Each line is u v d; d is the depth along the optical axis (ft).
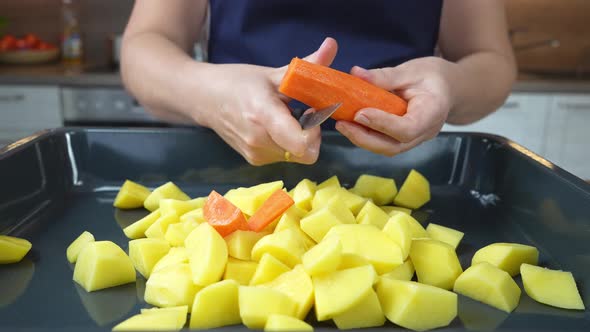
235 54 3.41
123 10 8.50
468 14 3.52
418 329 1.72
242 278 1.93
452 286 2.03
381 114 2.11
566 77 7.64
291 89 2.09
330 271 1.76
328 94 2.11
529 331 1.55
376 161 3.06
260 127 2.21
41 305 1.86
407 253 2.03
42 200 2.74
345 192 2.55
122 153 3.01
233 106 2.29
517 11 8.43
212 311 1.72
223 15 3.39
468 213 2.81
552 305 1.92
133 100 6.81
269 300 1.65
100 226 2.57
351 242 1.98
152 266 2.09
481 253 2.20
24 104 6.79
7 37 7.93
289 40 3.30
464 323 1.80
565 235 2.27
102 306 1.86
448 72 2.67
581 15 8.43
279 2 3.26
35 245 2.33
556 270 2.17
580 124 7.05
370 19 3.33
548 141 7.10
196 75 2.53
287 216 2.20
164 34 3.23
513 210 2.75
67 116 6.88
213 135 3.01
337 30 3.33
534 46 8.13
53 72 7.04
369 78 2.30
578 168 7.21
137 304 1.89
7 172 2.46
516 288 1.96
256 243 2.04
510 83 3.28
